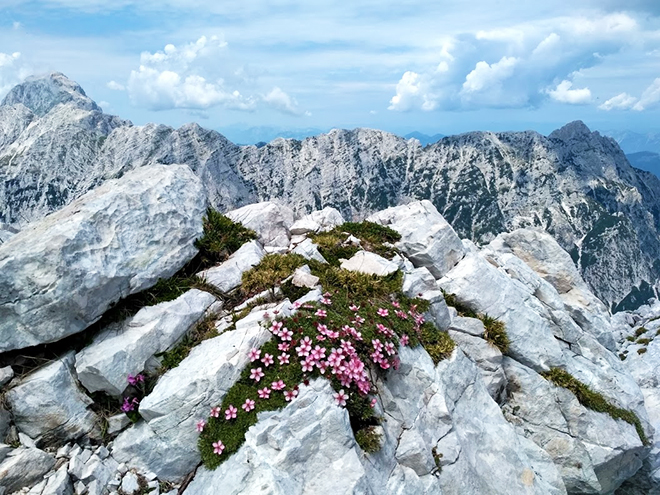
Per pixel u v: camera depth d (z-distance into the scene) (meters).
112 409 13.02
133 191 14.92
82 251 12.79
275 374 12.45
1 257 12.11
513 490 14.85
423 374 14.71
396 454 12.98
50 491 11.05
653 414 23.78
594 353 22.44
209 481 11.59
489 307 19.38
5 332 12.12
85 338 13.47
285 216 21.88
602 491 20.19
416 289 17.55
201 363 12.91
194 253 16.08
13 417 12.08
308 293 15.02
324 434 11.62
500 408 18.02
